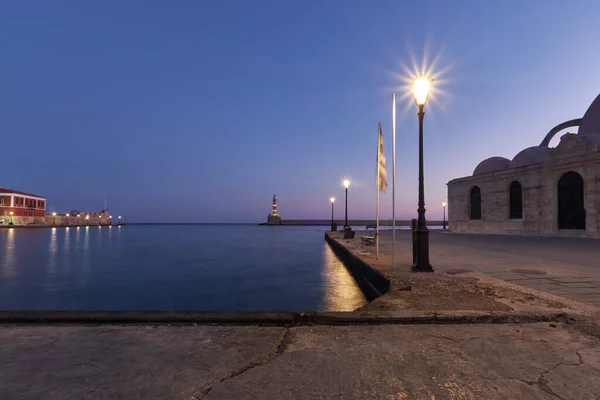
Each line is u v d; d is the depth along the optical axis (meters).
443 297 6.27
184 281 14.62
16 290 12.92
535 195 30.64
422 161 9.76
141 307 10.24
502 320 4.94
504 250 16.33
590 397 2.77
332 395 2.78
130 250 31.98
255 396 2.75
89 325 4.60
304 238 54.19
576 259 12.67
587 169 26.38
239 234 75.50
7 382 2.96
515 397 2.76
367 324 4.80
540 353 3.68
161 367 3.29
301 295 11.46
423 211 9.74
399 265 11.12
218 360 3.46
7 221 87.75
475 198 37.81
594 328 4.53
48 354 3.59
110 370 3.21
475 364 3.39
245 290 12.51
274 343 3.96
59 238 52.31
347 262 17.98
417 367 3.32
